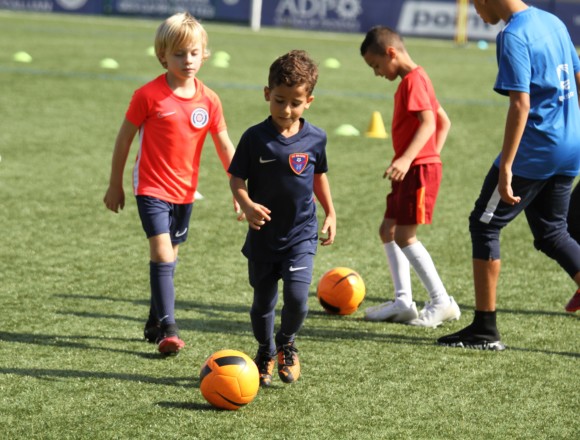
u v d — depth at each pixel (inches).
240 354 323.9
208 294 460.8
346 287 437.1
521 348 395.9
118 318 419.8
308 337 404.8
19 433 295.7
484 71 1568.7
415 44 2140.7
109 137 855.1
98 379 344.8
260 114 1000.9
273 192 334.3
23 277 474.6
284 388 342.0
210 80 1246.9
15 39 1647.4
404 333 415.5
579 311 450.3
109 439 293.0
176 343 366.3
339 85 1284.4
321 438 297.6
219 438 295.4
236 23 2409.0
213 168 754.8
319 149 339.9
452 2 2306.8
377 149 868.0
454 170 786.8
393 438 299.4
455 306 430.0
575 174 391.5
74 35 1809.8
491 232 387.9
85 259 510.3
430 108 400.8
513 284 494.6
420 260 424.5
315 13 2378.2
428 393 340.2
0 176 689.6
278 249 339.0
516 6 379.2
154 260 376.8
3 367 353.4
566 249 403.2
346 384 347.6
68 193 653.3
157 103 376.8
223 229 583.8
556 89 375.6
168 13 2428.6
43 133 853.8
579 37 2222.0
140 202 382.0
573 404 332.8
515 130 363.9
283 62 321.4
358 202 669.9
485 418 318.3
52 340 387.2
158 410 317.1
